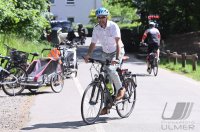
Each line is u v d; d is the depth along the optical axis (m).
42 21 41.41
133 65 42.81
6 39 35.66
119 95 17.22
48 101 21.69
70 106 20.41
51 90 25.31
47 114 18.55
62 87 25.19
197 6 61.66
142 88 26.30
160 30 66.56
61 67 25.34
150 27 34.06
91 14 108.25
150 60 33.56
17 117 17.88
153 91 25.08
